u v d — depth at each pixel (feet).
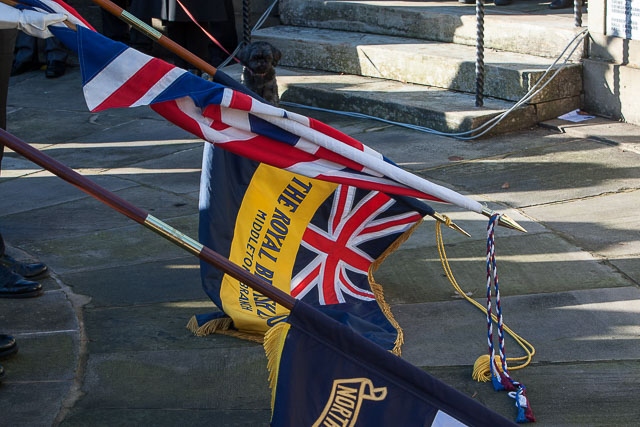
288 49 31.50
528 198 19.63
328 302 14.34
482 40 24.50
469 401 8.70
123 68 10.89
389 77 28.99
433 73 27.63
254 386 12.63
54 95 31.71
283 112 11.47
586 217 18.34
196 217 19.58
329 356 8.81
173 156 24.34
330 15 32.60
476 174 21.39
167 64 11.05
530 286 15.37
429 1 32.35
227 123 11.39
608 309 14.37
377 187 12.19
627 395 11.97
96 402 12.34
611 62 24.86
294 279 14.42
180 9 30.81
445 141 24.21
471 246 17.21
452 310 14.66
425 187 12.24
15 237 18.65
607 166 21.40
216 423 11.71
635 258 16.22
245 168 14.34
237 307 13.93
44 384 12.81
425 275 16.05
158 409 12.11
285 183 14.55
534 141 23.75
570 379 12.44
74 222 19.52
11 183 22.41
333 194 14.53
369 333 13.42
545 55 26.71
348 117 27.30
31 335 14.26
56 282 16.29
